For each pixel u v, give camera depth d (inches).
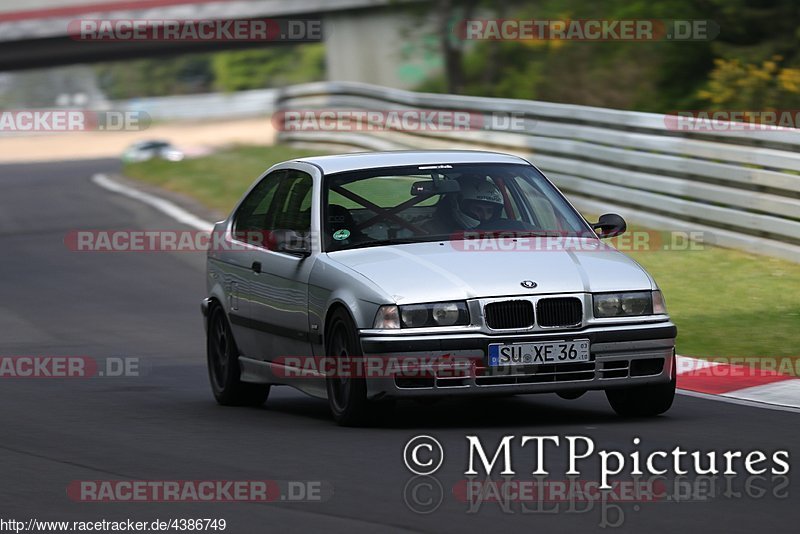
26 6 6274.6
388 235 1202.0
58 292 2324.1
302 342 1211.9
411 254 1157.1
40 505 880.3
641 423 1127.0
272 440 1093.1
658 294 1147.3
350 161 1283.2
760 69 3115.2
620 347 1113.4
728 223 2095.2
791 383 1331.2
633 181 2367.1
